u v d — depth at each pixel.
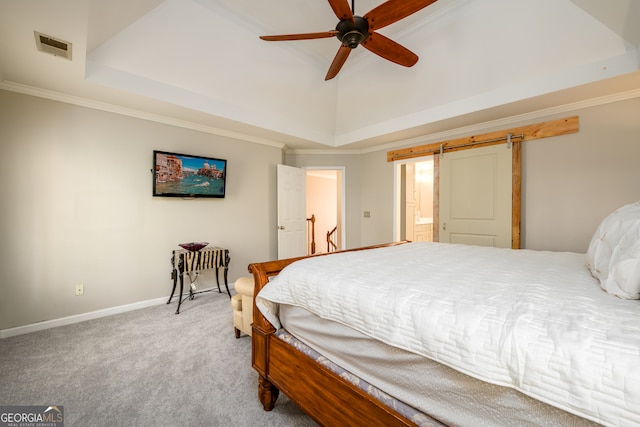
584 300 0.87
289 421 1.41
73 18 1.64
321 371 1.15
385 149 4.64
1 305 2.34
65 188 2.62
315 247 7.43
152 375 1.79
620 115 2.60
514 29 2.41
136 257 3.03
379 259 1.69
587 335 0.64
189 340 2.28
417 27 2.72
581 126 2.80
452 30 2.62
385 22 1.83
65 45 1.89
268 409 1.48
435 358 0.79
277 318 1.48
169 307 3.06
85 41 1.85
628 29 2.04
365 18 1.81
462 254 1.95
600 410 0.55
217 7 2.43
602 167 2.70
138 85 2.60
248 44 2.77
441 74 3.00
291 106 3.74
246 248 4.07
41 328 2.48
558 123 2.92
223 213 3.80
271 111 3.68
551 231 3.00
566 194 2.91
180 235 3.38
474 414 0.75
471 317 0.79
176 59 2.64
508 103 2.81
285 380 1.34
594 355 0.59
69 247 2.64
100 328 2.51
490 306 0.84
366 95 3.70
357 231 5.09
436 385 0.83
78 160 2.69
